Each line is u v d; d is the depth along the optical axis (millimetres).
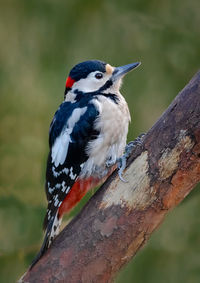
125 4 10938
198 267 9930
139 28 10773
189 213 10406
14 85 10945
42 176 10695
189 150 6363
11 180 10914
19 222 10000
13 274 9617
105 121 8070
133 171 6691
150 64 10633
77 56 10789
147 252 10141
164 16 10906
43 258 6910
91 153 8125
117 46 10773
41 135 11062
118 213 6688
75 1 10852
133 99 10578
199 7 10883
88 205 6898
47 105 10844
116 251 6730
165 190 6551
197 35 10750
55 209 8008
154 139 6566
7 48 10977
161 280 9945
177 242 10234
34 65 10891
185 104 6355
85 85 8633
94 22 10891
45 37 10891
